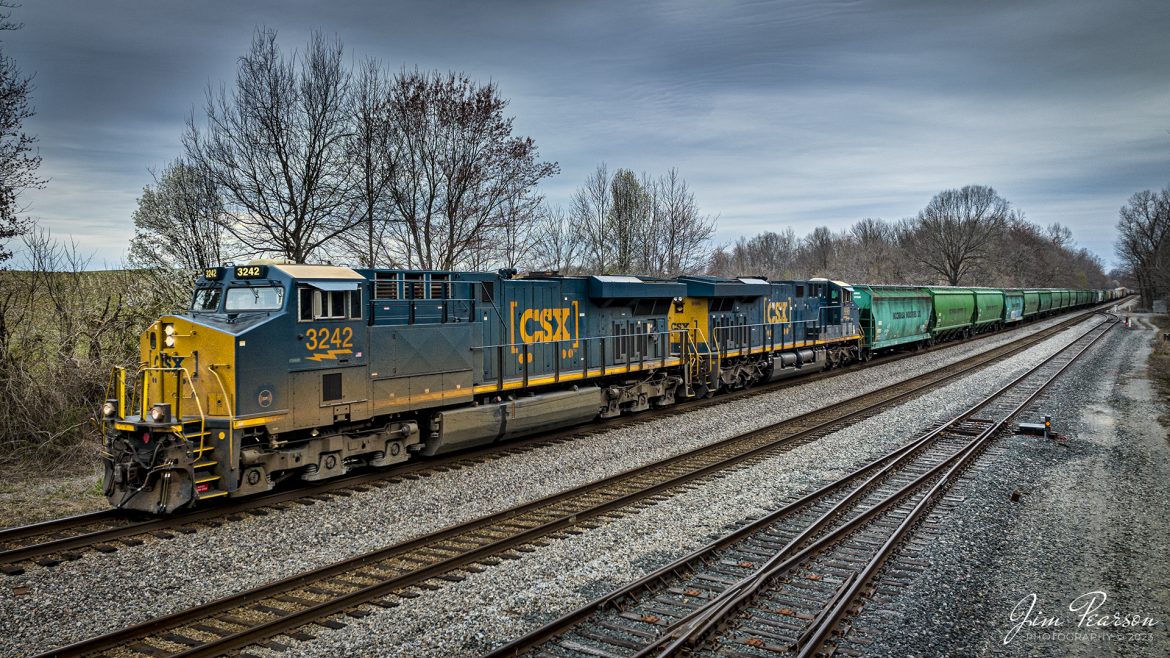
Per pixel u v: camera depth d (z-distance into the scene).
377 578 7.96
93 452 13.80
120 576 8.04
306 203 20.61
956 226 89.06
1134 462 13.74
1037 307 62.59
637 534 9.61
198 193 20.05
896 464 13.33
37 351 14.98
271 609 7.10
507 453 14.48
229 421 9.98
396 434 12.70
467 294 14.36
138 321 16.66
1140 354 34.00
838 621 7.03
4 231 14.96
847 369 29.73
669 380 20.19
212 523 9.88
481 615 7.10
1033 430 16.19
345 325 11.62
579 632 6.75
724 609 6.98
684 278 21.53
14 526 9.90
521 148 24.16
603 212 37.69
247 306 11.14
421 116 22.81
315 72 20.86
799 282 27.36
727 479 12.47
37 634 6.65
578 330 17.42
